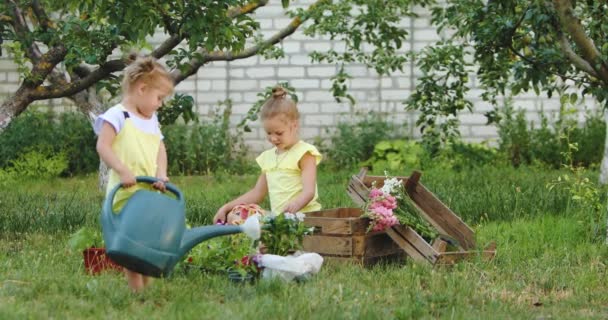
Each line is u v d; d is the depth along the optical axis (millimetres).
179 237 4812
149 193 4816
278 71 16266
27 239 7270
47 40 8656
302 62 16234
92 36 8281
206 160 15422
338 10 11258
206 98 16297
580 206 8250
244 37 7590
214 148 15531
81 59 8422
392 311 4777
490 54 8344
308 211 6422
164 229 4742
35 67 8688
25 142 14867
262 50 10914
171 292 5035
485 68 9375
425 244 6000
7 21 9391
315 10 11055
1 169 14258
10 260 6102
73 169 15203
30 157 14516
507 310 4906
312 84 16250
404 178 6777
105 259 5785
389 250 6395
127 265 4742
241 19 7820
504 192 9625
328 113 16281
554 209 8680
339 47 16188
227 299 4934
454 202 9000
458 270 5977
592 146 15305
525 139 15523
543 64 8180
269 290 5129
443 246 6102
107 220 4738
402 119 16219
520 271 6000
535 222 7844
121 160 5199
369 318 4484
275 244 5746
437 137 11422
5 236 7488
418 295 5078
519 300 5227
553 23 7473
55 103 15867
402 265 6375
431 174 13703
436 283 5457
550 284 5602
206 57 10508
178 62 8734
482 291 5367
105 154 5062
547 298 5305
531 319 4707
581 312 4977
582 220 7738
